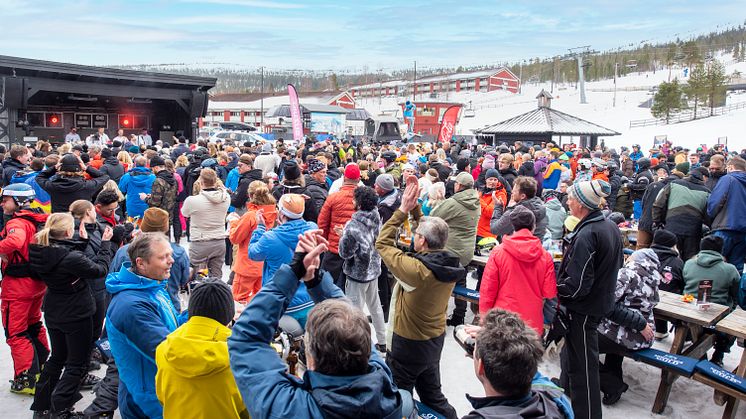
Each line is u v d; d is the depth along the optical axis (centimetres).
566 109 8362
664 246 575
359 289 512
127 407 310
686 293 531
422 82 11606
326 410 181
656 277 450
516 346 199
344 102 7512
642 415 446
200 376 242
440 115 5081
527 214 399
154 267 302
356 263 507
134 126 2244
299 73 12394
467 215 541
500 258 398
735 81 10150
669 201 747
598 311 383
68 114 2116
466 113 8212
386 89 12606
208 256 637
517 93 10788
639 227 822
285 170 721
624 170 1462
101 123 2181
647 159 1204
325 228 590
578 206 383
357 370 192
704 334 520
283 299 217
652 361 435
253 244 459
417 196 371
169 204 845
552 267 395
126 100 2161
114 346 300
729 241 691
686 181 744
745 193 683
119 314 293
